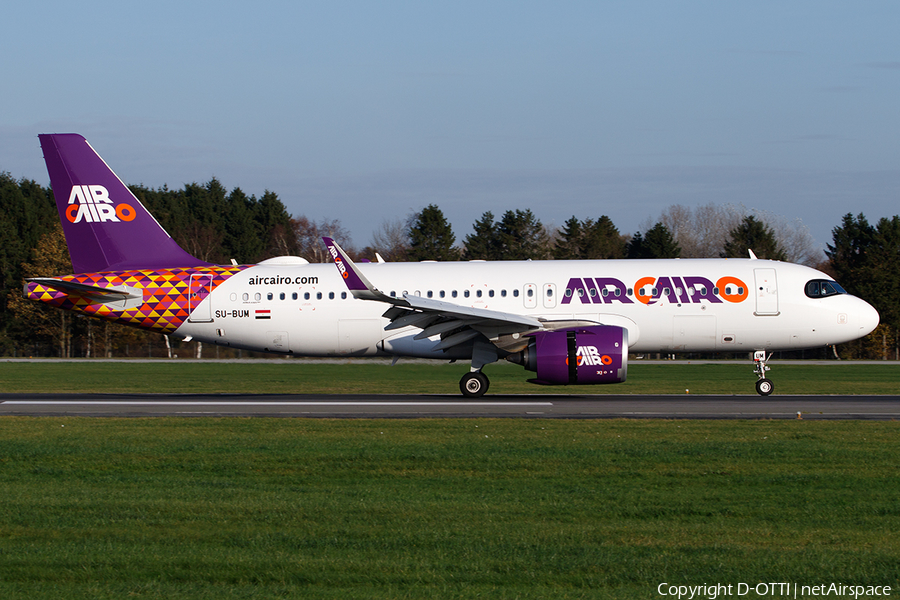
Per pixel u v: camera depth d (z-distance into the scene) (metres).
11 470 57.59
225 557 37.00
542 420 81.25
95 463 59.84
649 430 73.81
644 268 110.56
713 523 42.72
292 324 113.62
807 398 106.25
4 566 36.06
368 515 44.09
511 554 37.41
